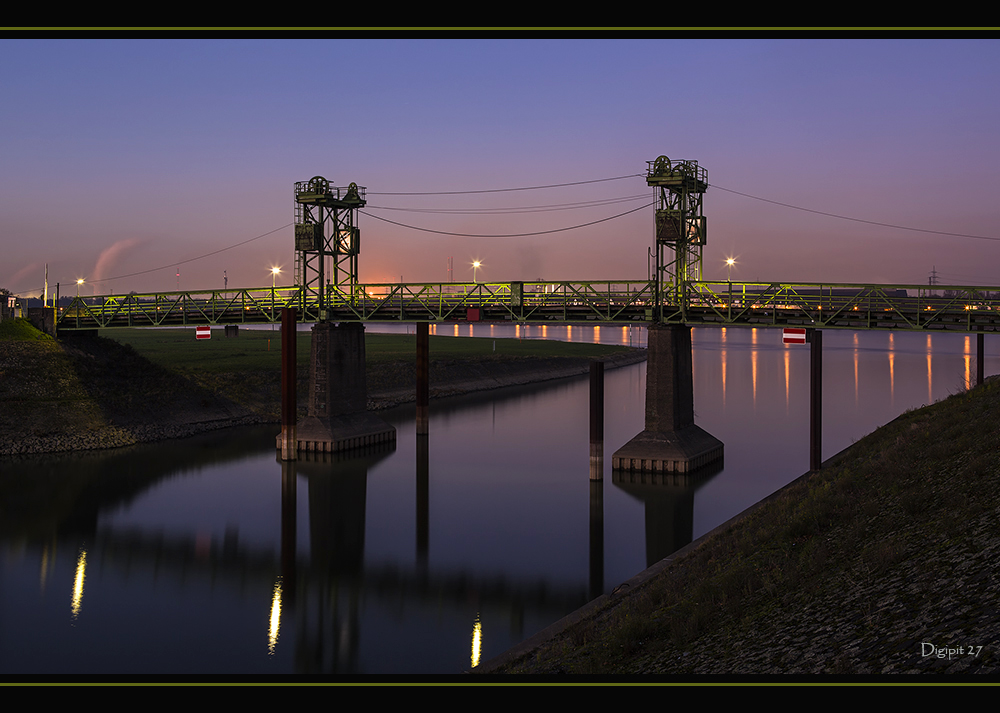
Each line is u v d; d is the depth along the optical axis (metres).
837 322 61.53
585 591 38.25
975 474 22.55
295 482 63.12
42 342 83.38
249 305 80.81
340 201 77.94
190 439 80.31
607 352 193.00
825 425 83.50
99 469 66.50
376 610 35.84
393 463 70.19
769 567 22.92
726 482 60.38
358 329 78.44
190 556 44.59
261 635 32.97
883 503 25.05
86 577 41.00
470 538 47.94
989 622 13.73
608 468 67.56
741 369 152.75
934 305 58.34
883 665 14.03
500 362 142.88
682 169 65.88
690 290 66.81
